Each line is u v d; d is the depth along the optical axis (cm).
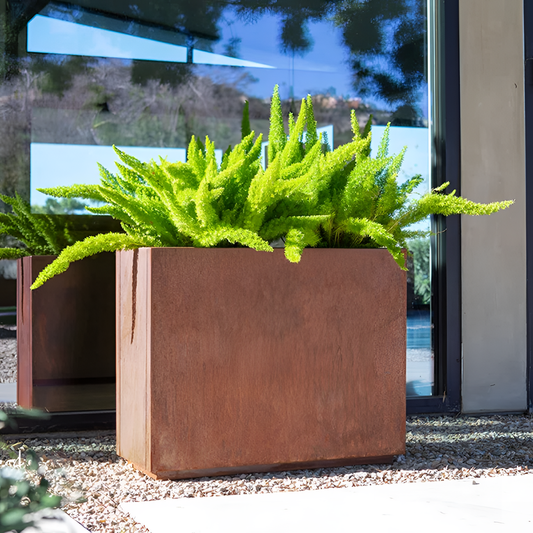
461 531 143
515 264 290
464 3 286
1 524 64
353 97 286
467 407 286
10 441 235
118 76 263
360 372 195
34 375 252
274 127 216
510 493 171
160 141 268
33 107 253
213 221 183
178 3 270
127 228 202
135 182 202
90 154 259
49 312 254
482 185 287
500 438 239
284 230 189
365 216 199
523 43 292
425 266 288
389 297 197
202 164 196
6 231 249
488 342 288
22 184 251
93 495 166
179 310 179
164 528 143
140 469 189
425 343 288
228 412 183
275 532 142
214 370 182
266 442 187
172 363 179
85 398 258
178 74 270
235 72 276
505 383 289
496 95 288
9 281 249
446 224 284
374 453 196
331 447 192
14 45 251
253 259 185
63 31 257
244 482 179
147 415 180
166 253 178
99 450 220
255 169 200
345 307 193
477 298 287
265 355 186
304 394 190
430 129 290
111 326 262
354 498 166
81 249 184
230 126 276
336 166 193
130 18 265
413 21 291
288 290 188
